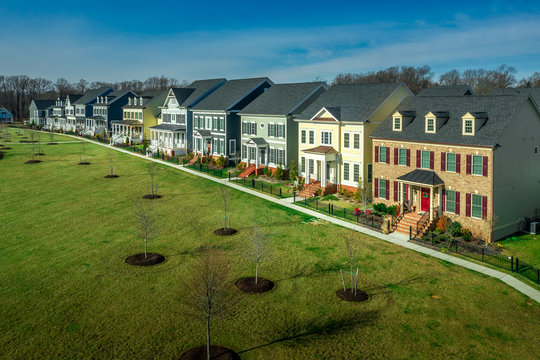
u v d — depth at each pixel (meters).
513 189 32.78
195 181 51.56
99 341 18.36
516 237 32.44
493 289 23.41
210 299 18.17
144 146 76.69
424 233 32.41
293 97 53.91
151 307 21.20
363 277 24.88
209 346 17.77
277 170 51.34
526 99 32.34
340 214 37.69
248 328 19.55
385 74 142.38
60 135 111.25
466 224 32.41
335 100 48.09
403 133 36.81
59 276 24.84
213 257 24.23
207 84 73.50
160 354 17.53
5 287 23.47
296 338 18.78
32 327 19.42
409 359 17.33
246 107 59.47
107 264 26.52
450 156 33.12
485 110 33.31
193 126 68.81
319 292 23.00
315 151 45.03
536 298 22.44
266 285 23.52
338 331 19.31
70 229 33.69
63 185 50.12
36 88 197.25
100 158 69.44
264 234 31.77
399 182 36.81
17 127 140.38
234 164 62.19
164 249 29.17
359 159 42.81
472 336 18.92
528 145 33.62
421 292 23.02
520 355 17.58
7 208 40.47
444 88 58.81
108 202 42.00
